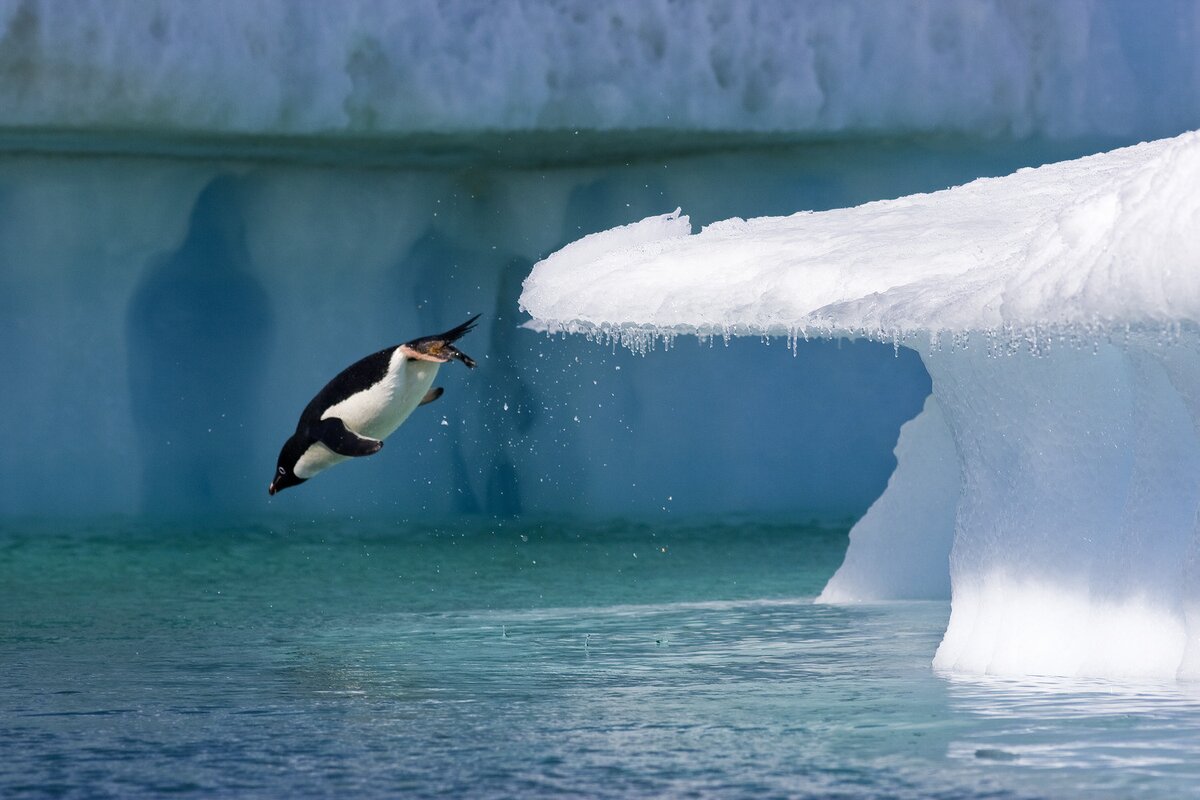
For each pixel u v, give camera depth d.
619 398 57.03
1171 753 13.66
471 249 56.31
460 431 56.56
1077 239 14.85
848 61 47.69
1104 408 17.83
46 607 29.67
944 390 19.00
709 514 55.38
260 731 15.52
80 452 52.84
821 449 57.47
